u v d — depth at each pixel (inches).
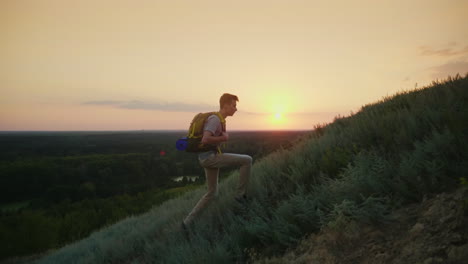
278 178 167.5
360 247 78.2
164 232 182.2
